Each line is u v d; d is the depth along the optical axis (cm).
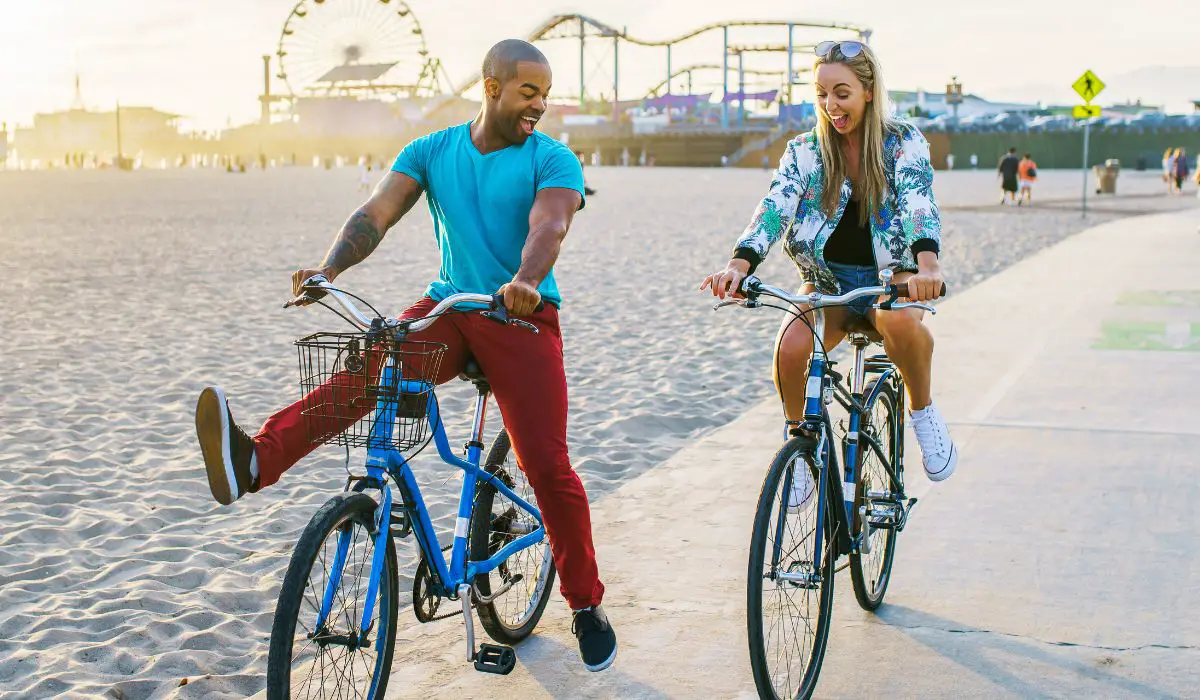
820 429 329
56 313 1207
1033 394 717
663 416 722
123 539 512
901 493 409
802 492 320
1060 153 10225
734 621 394
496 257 331
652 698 340
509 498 358
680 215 2908
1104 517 487
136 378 862
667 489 549
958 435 621
